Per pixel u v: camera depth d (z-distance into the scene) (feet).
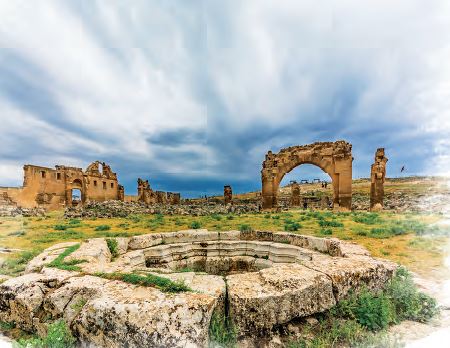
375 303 11.96
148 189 163.94
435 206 79.00
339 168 87.04
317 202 142.51
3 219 63.77
